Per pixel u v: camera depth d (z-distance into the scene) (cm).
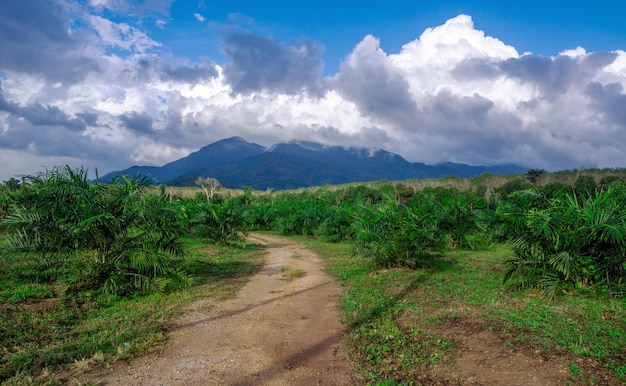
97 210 901
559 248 818
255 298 914
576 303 738
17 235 850
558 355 494
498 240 1962
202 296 912
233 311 797
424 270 1225
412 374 498
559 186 4203
